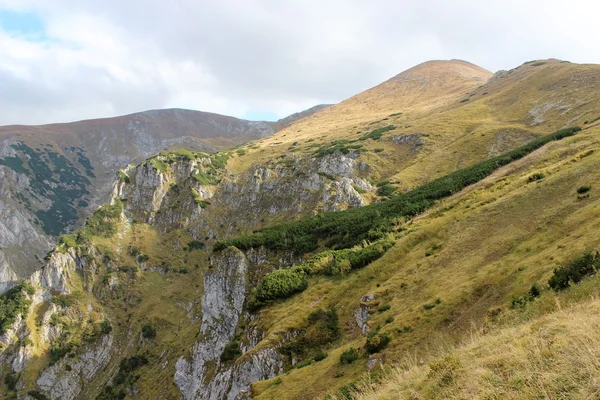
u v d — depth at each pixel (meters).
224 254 91.25
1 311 127.94
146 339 123.06
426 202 82.50
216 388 62.00
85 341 125.56
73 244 151.25
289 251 91.06
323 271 68.50
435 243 54.97
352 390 28.38
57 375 117.38
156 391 100.81
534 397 11.74
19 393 112.75
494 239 46.53
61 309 133.38
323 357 44.84
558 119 142.50
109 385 111.44
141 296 142.25
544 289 28.58
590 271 27.19
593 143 68.94
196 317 124.25
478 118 173.75
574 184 48.03
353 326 50.12
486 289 36.75
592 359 11.88
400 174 142.00
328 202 131.50
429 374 18.06
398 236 66.81
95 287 143.88
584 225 37.66
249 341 62.53
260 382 42.72
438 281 44.66
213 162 199.75
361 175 151.25
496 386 13.52
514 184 61.22
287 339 53.28
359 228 83.69
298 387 37.81
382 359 34.50
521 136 139.62
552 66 194.50
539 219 45.12
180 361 88.31
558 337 14.93
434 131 168.88
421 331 36.00
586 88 152.38
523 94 179.50
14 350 121.12
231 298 85.44
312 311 56.47
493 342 19.31
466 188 82.44
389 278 53.81
